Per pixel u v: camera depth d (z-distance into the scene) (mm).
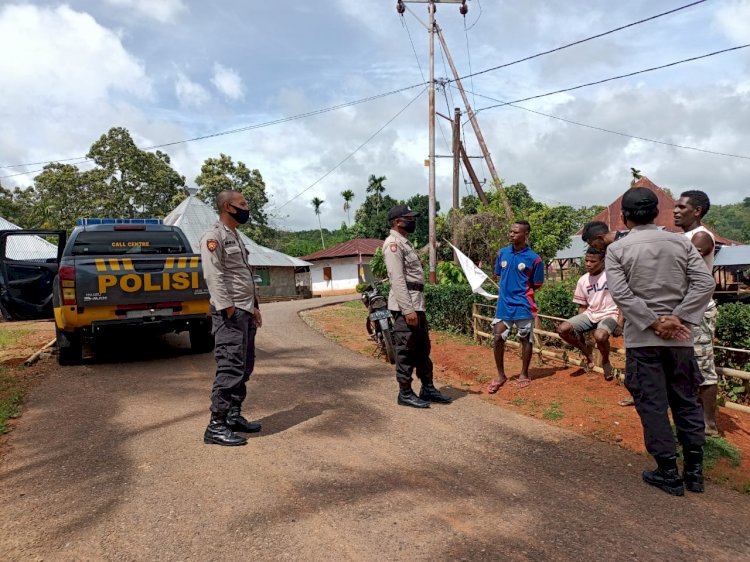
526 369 6086
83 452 4324
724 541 2984
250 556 2820
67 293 6922
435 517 3221
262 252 33688
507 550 2871
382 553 2840
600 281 5930
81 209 33719
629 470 3936
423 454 4234
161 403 5672
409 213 5414
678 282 3527
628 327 3682
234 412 4715
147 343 9547
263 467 3959
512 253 6008
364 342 9586
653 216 3713
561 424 4918
